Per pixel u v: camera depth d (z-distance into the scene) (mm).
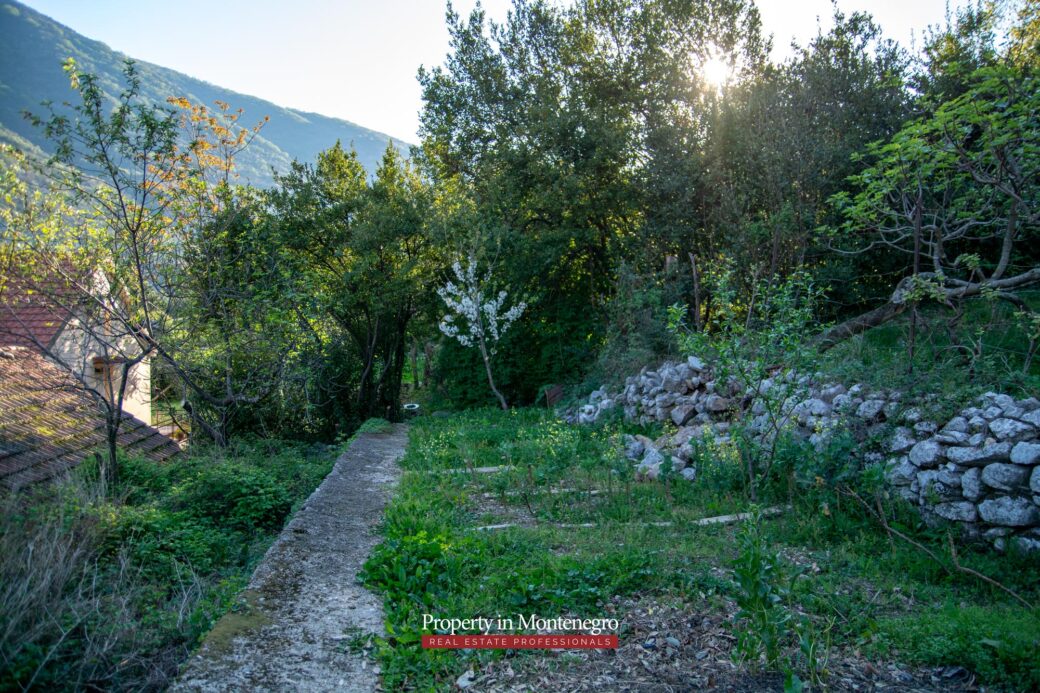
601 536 6953
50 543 5473
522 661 4414
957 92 12961
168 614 5242
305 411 17062
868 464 7711
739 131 15273
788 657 4277
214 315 12766
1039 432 6305
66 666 4223
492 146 21688
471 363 21109
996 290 8875
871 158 13555
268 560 6238
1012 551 6082
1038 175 9172
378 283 20562
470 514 8102
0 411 9984
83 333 10828
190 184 10742
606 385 15141
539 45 21797
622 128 19203
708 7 18984
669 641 4574
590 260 21547
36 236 9906
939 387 7828
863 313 13562
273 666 4359
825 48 14961
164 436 13781
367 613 5207
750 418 8422
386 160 25312
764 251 13188
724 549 6387
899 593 5441
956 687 3984
